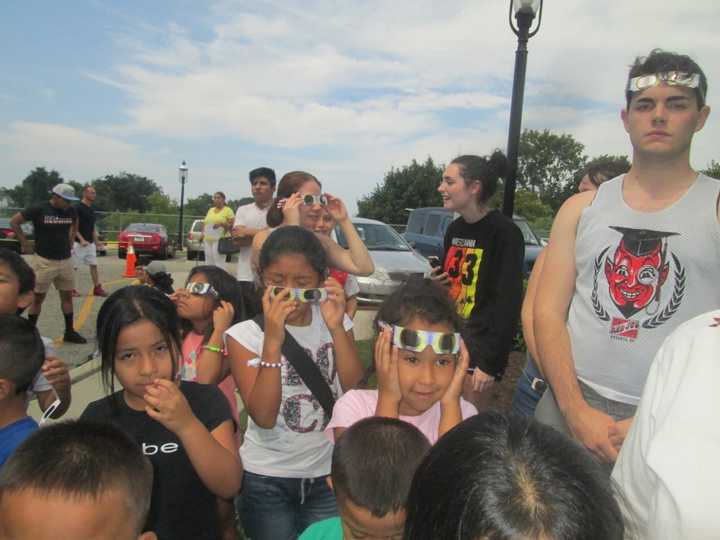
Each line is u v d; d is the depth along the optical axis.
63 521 1.38
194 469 2.08
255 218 6.27
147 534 1.59
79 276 15.08
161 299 2.13
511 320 3.24
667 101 1.95
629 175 2.15
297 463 2.43
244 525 2.51
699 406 1.07
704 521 0.95
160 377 2.07
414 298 2.13
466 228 3.58
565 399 2.05
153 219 32.22
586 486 0.90
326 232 3.56
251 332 2.49
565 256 2.25
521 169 47.25
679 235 1.94
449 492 0.90
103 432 1.55
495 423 1.01
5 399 2.12
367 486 1.54
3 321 2.16
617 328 2.04
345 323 2.66
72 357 6.54
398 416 2.16
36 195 72.38
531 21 4.88
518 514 0.84
